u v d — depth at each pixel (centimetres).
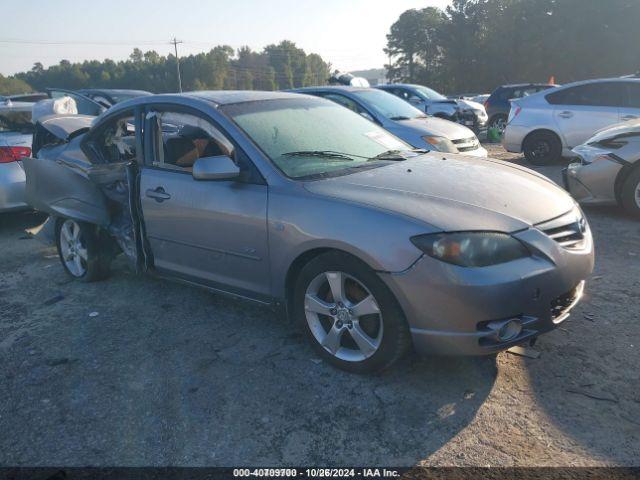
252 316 416
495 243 284
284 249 333
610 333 358
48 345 386
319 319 340
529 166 1052
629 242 548
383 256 289
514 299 281
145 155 425
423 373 324
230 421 290
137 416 298
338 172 355
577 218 330
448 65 6556
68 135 549
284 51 14125
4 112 702
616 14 4956
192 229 385
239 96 420
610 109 957
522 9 5675
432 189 322
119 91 1257
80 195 476
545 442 262
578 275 310
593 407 285
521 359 333
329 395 308
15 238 690
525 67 5684
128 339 389
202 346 372
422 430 275
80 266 507
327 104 455
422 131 805
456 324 282
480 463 251
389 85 1641
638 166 611
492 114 1817
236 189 358
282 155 363
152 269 436
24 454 273
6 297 486
